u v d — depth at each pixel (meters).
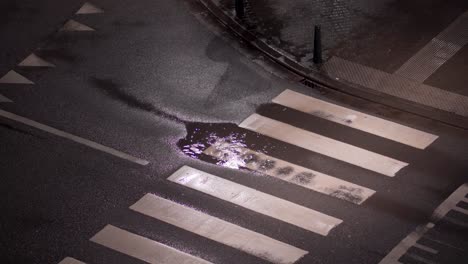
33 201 22.25
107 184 22.64
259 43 27.09
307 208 21.73
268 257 20.55
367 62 26.16
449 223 21.14
